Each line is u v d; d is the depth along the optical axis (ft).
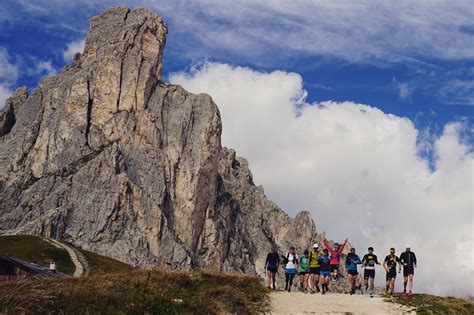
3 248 528.63
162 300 90.89
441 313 98.43
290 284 122.93
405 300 106.73
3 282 97.35
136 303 88.43
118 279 100.07
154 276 104.88
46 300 84.53
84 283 96.02
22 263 200.23
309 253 125.18
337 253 127.13
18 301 82.84
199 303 92.99
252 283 114.52
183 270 116.16
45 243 550.77
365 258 123.85
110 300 88.33
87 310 83.92
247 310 96.12
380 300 106.73
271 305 99.81
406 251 115.85
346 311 96.53
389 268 116.37
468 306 105.29
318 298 107.14
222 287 103.14
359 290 133.18
